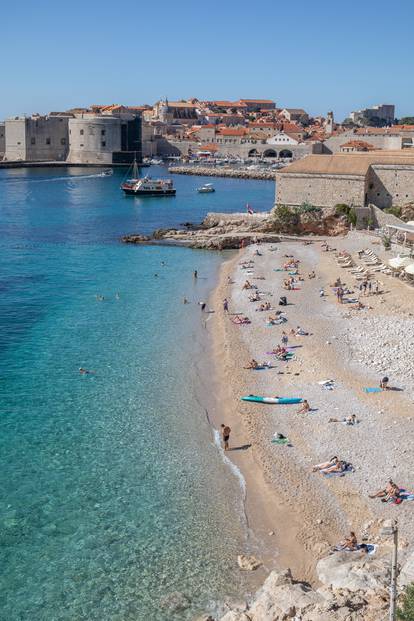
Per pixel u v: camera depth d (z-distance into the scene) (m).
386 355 52.91
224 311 68.56
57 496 35.56
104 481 37.09
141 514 34.28
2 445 40.53
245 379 50.31
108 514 34.19
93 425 43.50
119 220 142.25
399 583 26.62
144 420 44.41
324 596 26.86
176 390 49.28
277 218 118.56
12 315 68.31
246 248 106.38
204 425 43.88
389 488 34.81
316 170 119.50
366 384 47.91
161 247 110.75
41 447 40.47
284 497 35.50
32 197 180.12
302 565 30.48
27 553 31.23
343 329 60.25
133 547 31.80
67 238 118.94
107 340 60.59
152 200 180.25
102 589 29.19
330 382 48.44
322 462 38.25
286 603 26.56
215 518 34.03
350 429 41.56
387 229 105.31
